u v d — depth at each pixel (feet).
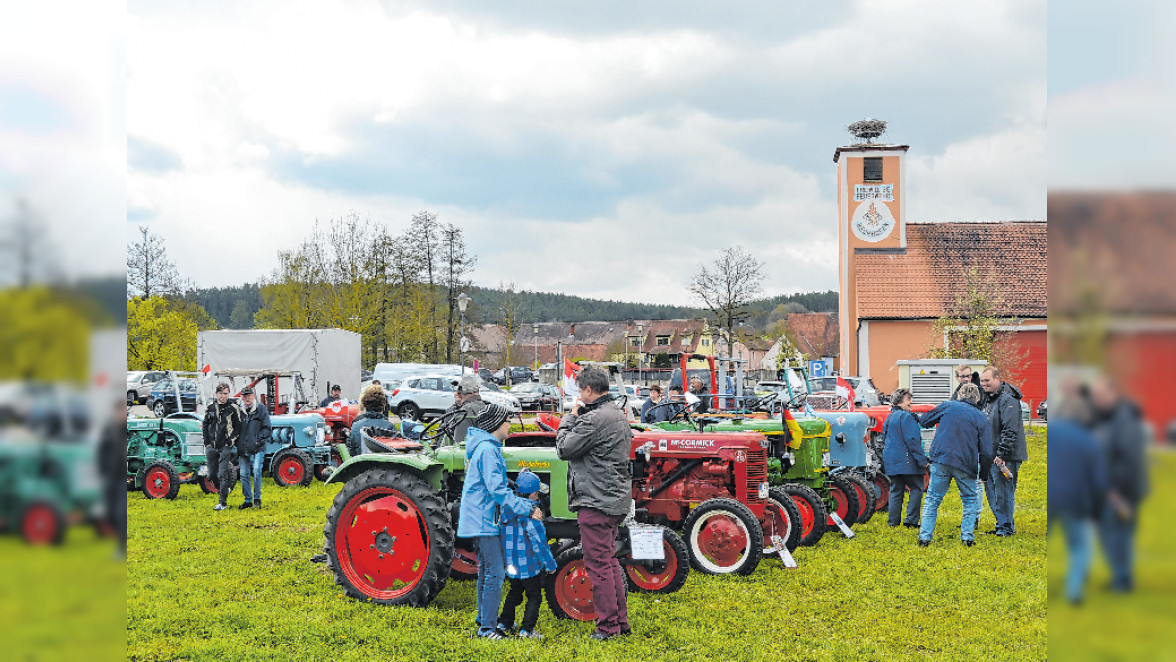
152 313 108.37
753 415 31.24
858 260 115.44
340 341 82.69
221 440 35.06
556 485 20.35
